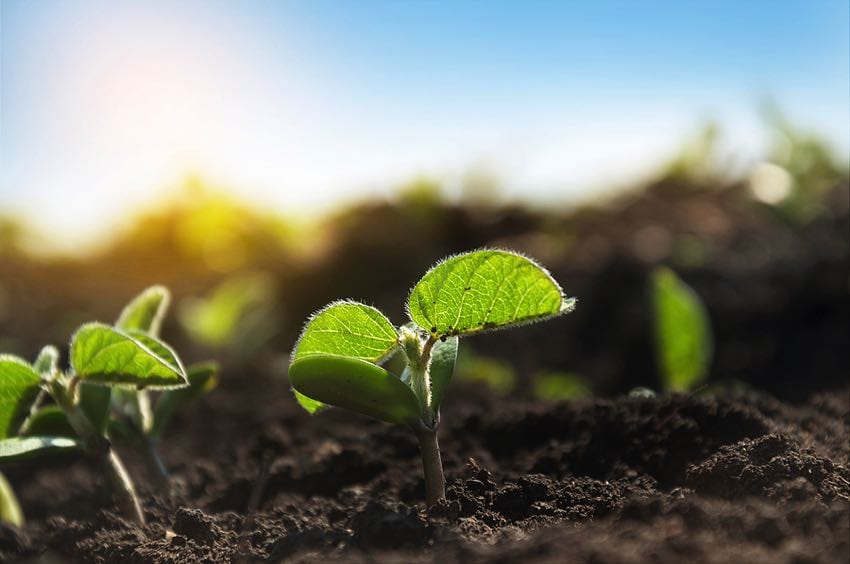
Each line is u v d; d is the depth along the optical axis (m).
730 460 0.22
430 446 0.21
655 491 0.22
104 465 0.24
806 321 0.52
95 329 0.22
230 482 0.28
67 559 0.23
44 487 0.31
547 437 0.28
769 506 0.20
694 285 0.58
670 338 0.34
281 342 0.63
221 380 0.48
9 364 0.22
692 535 0.19
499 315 0.20
